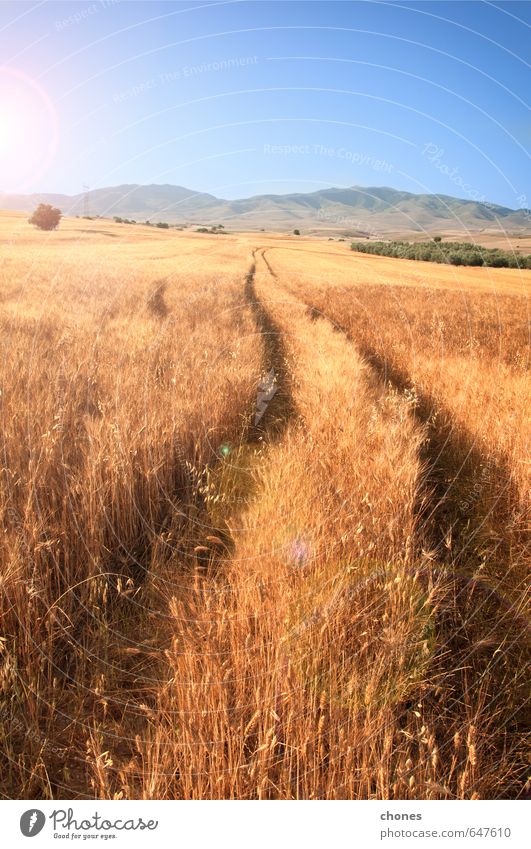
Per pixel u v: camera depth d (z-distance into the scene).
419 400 7.68
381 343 12.08
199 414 5.89
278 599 2.98
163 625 3.16
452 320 16.25
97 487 3.92
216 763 2.15
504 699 2.77
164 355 8.12
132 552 4.02
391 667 2.63
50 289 16.31
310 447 5.09
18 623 2.87
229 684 2.49
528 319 17.62
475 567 3.92
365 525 3.66
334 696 2.44
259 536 3.68
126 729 2.54
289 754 2.25
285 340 11.91
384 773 2.14
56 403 5.01
